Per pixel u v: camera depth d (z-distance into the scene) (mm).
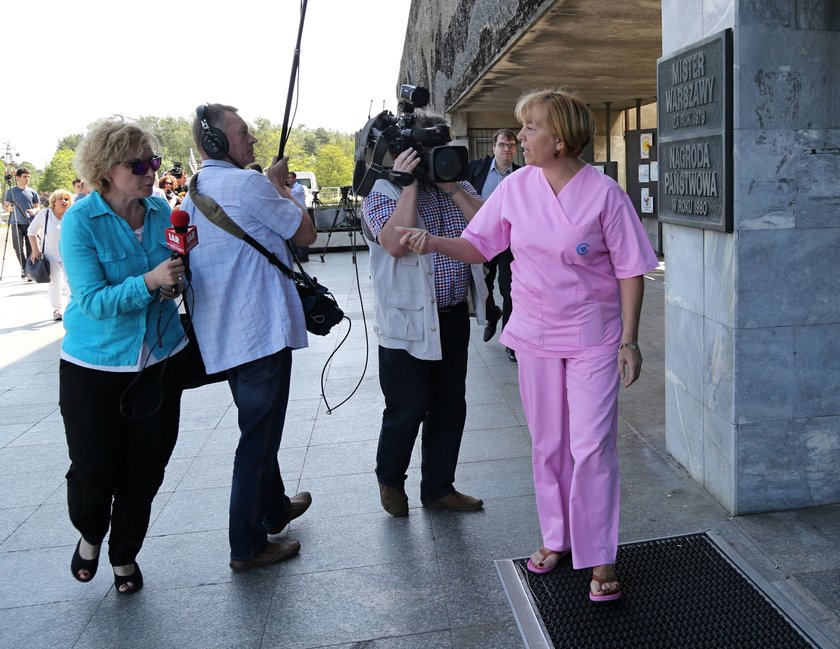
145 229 2652
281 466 3914
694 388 3340
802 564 2701
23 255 13586
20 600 2789
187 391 5402
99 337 2543
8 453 4398
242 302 2713
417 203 2854
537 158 2391
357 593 2711
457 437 3223
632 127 13500
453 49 10281
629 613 2488
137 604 2721
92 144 2447
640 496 3316
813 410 3008
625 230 2395
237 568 2891
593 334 2475
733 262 2848
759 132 2746
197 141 2781
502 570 2787
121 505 2734
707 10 2881
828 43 2734
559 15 5605
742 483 3033
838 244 2875
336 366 6047
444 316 3076
